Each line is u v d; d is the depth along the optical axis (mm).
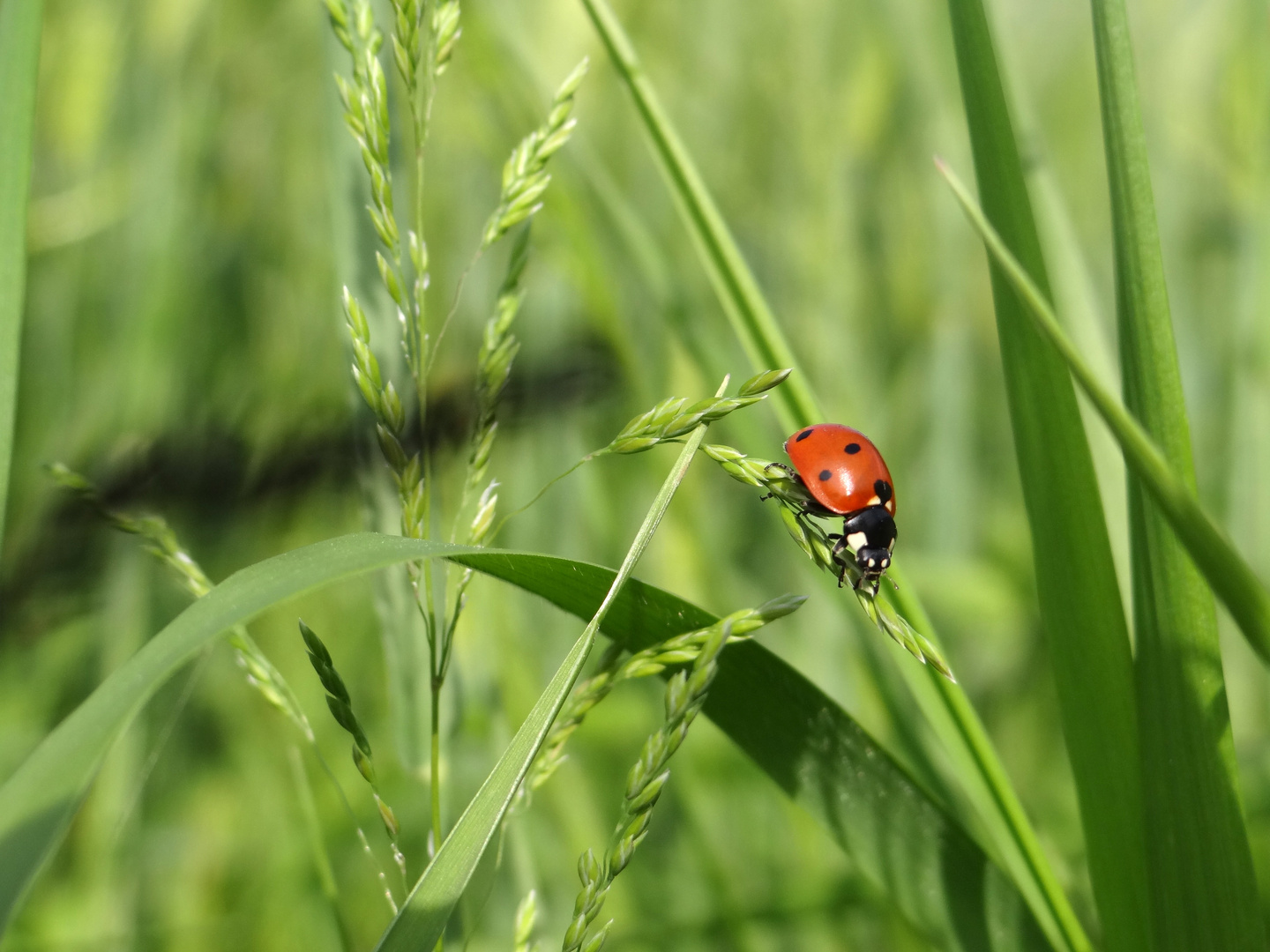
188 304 237
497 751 199
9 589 214
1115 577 183
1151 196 181
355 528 216
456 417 205
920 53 259
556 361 222
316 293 241
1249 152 239
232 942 212
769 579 234
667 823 218
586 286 219
